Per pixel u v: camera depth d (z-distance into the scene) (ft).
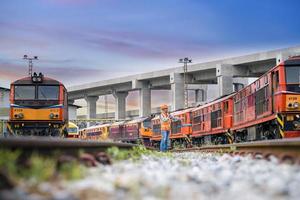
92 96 387.96
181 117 147.54
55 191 15.94
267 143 39.75
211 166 31.58
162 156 51.85
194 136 138.92
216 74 260.01
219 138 118.42
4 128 122.72
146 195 16.11
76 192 15.98
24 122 86.63
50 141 24.53
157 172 23.48
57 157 22.95
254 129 86.99
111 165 28.86
